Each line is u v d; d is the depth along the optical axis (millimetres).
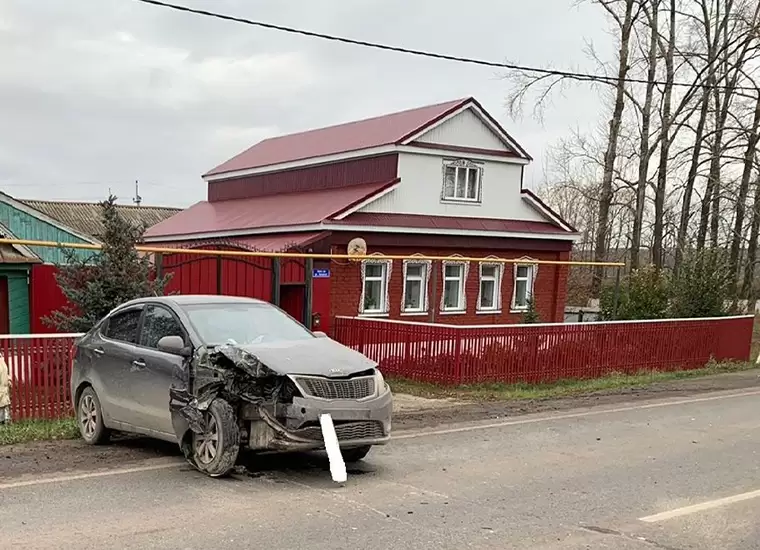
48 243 11539
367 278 23031
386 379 15531
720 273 21797
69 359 10320
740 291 39094
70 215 45156
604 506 6730
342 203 22938
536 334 15906
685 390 15375
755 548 5684
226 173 31828
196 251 13352
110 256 11781
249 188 31031
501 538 5742
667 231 39750
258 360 7195
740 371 19422
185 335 7816
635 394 14656
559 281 28109
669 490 7344
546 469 8148
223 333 7914
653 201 35906
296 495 6789
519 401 13500
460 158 25469
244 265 17672
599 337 17172
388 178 24344
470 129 25891
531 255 27094
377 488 7129
